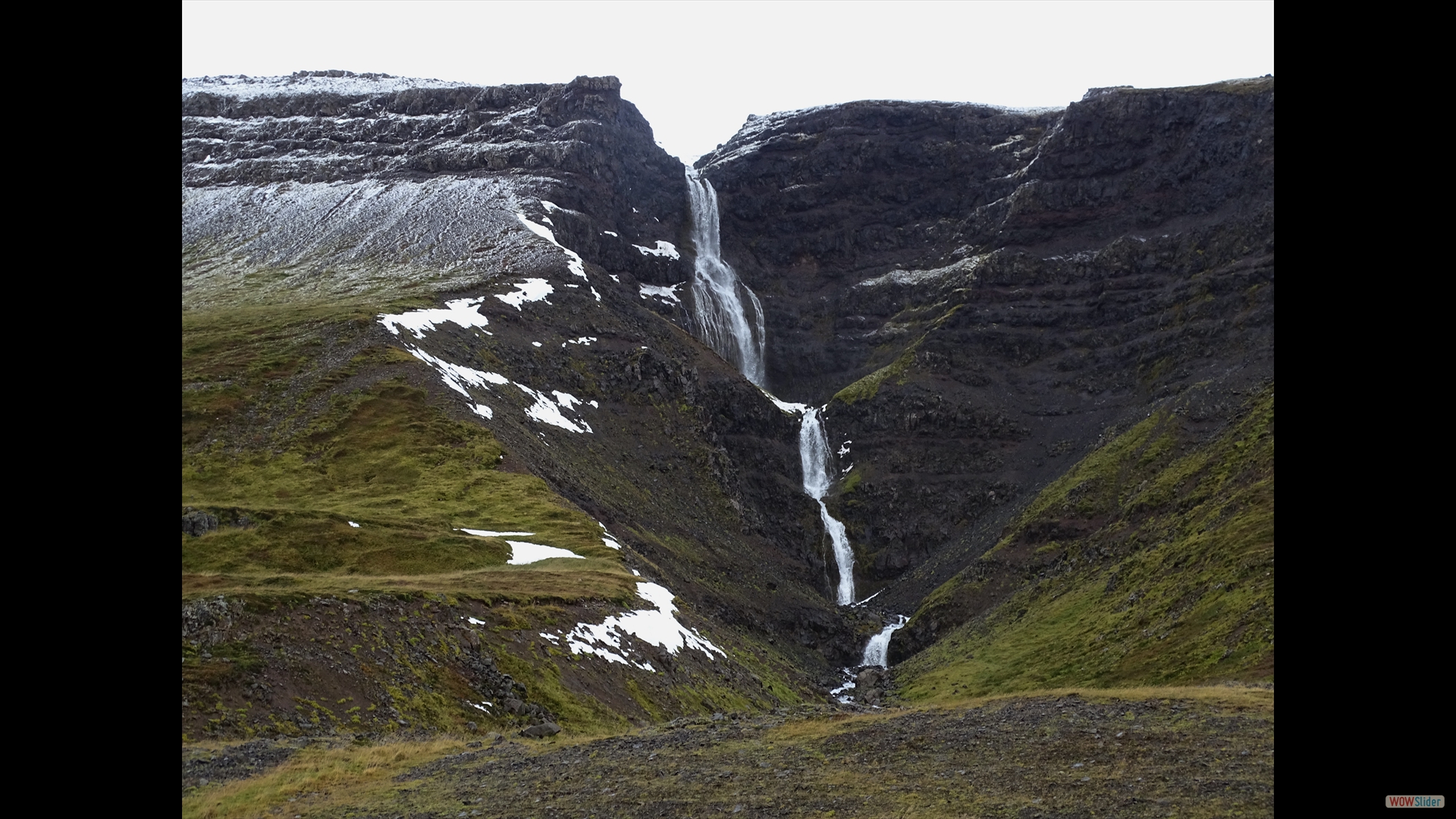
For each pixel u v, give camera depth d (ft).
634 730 132.67
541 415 423.64
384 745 128.67
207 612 163.02
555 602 215.10
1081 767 90.74
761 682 250.16
